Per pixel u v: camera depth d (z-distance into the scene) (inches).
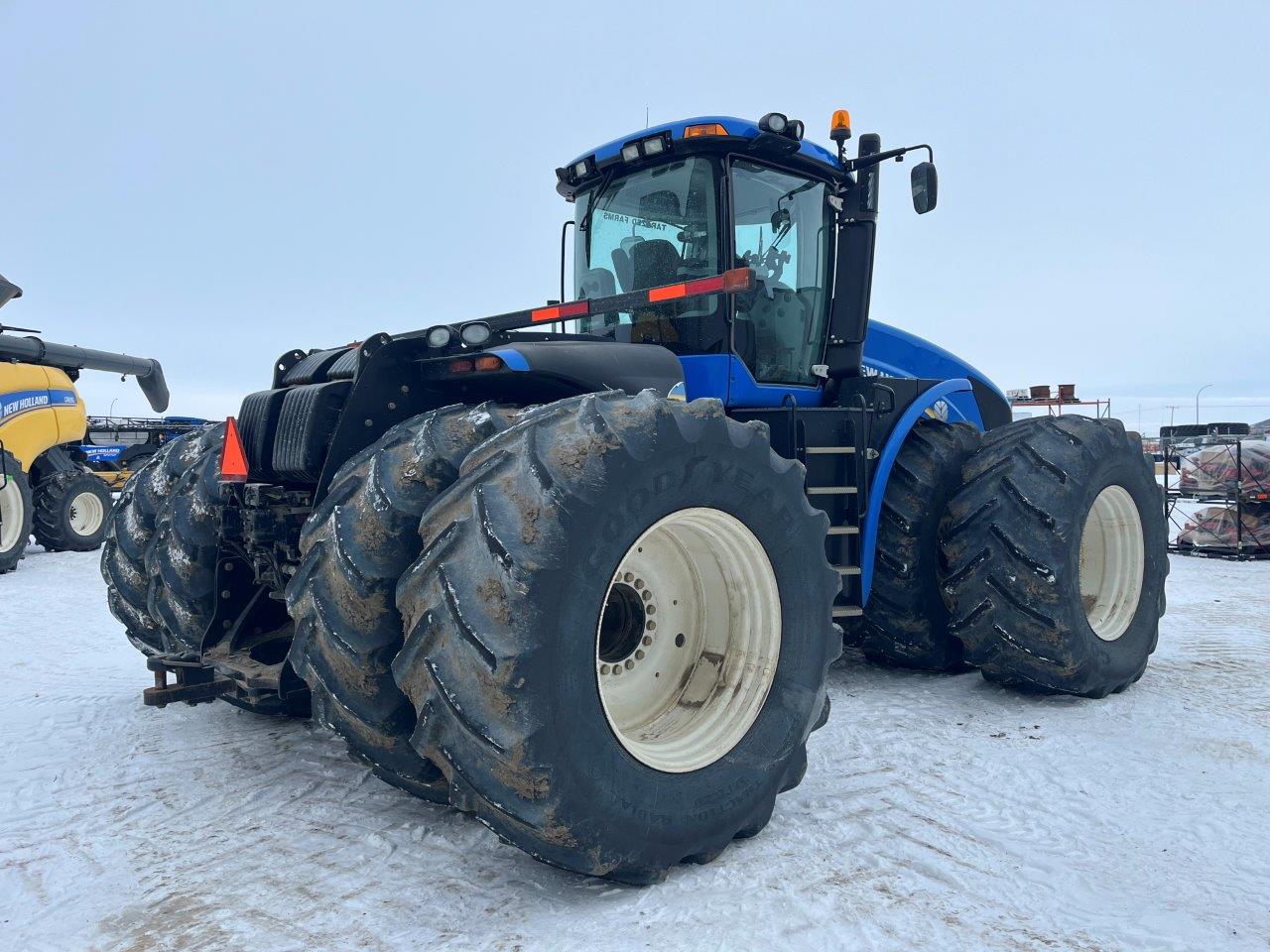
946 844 97.4
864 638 168.2
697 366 142.7
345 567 87.1
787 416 145.0
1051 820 103.4
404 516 88.7
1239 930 80.0
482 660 76.0
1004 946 77.3
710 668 104.2
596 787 81.3
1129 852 95.5
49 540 416.8
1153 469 172.4
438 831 101.0
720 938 78.0
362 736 90.8
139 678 175.0
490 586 77.1
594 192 154.8
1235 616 235.5
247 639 124.8
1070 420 156.8
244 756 127.0
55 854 96.2
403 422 100.0
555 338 125.7
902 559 156.3
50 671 182.2
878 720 141.0
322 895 86.4
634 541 86.0
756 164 146.6
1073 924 81.0
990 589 147.1
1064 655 143.8
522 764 76.6
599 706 82.5
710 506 94.2
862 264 161.0
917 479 156.9
